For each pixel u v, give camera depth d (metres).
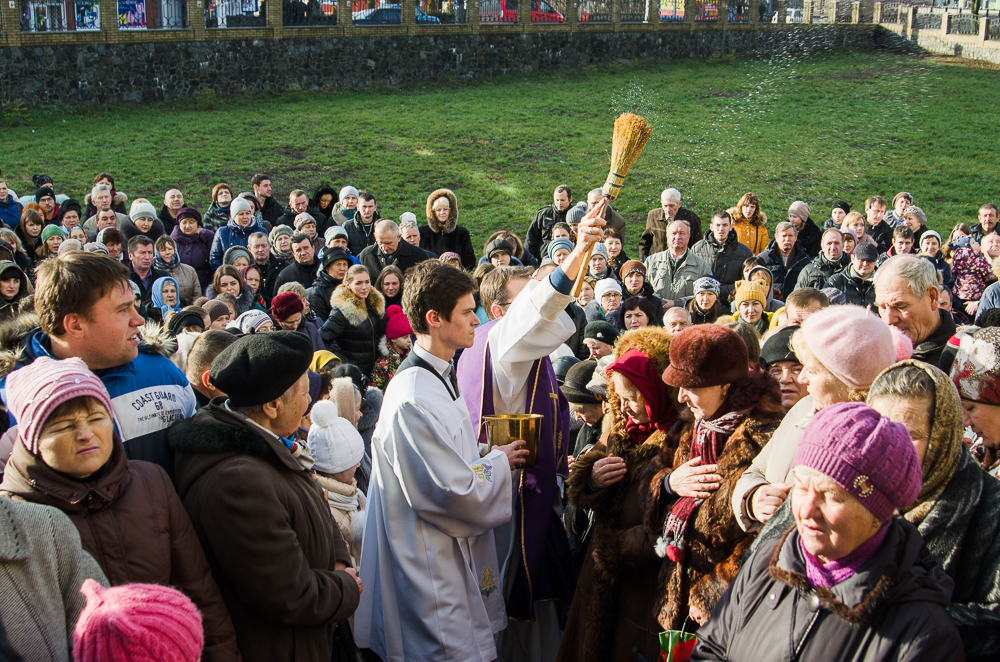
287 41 21.91
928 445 2.00
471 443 2.94
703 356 2.44
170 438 2.40
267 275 8.12
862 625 1.70
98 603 1.52
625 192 16.20
